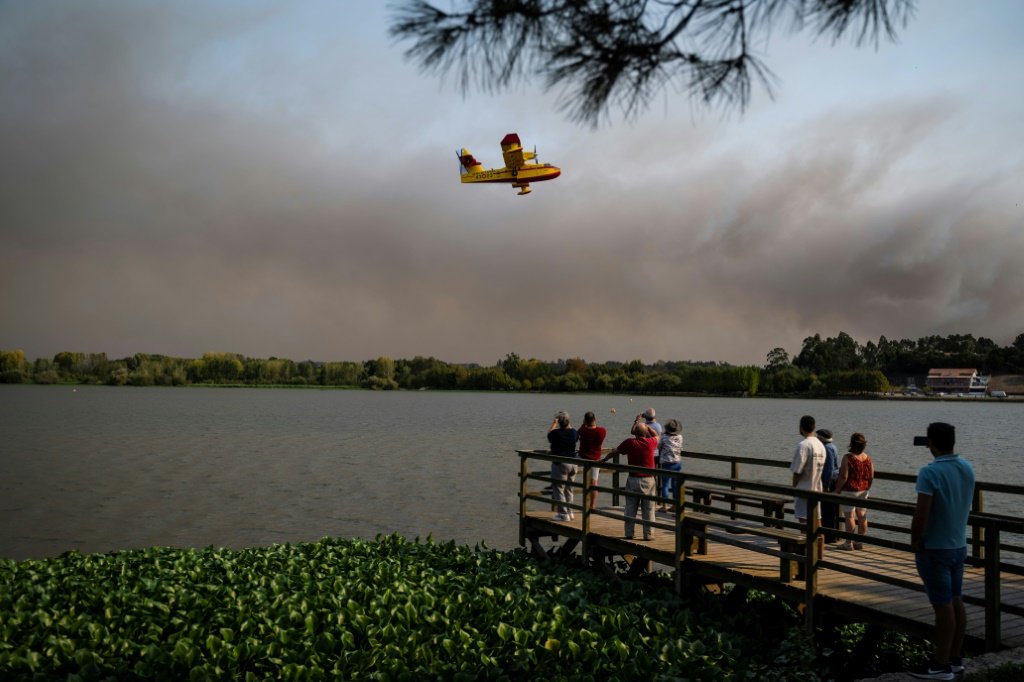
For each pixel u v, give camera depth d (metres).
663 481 13.66
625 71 4.24
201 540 20.59
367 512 24.48
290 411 106.62
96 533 21.36
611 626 9.46
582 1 4.22
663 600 10.55
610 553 12.45
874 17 3.93
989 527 7.11
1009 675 6.27
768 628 10.02
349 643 8.86
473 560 13.18
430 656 8.60
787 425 82.50
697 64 4.26
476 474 34.53
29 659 8.21
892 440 59.22
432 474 34.44
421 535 21.11
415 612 9.69
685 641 8.95
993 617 7.08
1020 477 35.00
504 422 82.44
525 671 8.27
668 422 13.86
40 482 31.09
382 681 7.96
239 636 9.05
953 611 6.77
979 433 69.50
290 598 10.19
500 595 10.66
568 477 13.43
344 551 13.81
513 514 24.19
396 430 66.94
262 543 20.25
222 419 81.50
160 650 8.52
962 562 6.84
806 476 10.42
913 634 7.62
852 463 10.95
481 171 47.12
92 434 57.69
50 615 9.59
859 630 10.33
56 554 19.06
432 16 4.18
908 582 7.62
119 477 32.78
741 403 183.88
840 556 10.30
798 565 9.41
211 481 31.78
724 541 9.81
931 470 6.77
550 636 9.05
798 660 8.37
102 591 10.63
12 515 23.80
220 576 11.77
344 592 10.64
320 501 26.59
